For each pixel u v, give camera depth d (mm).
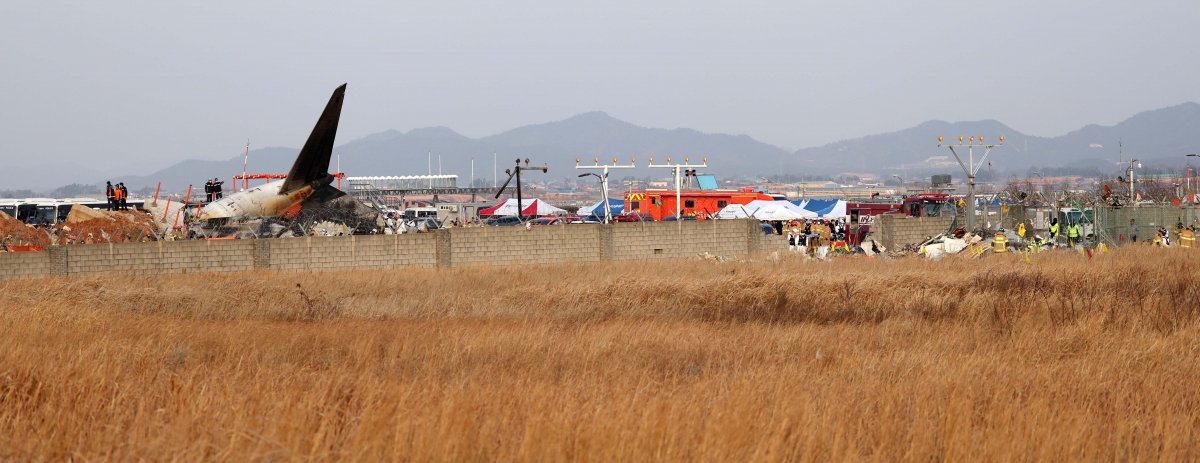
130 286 69312
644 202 156125
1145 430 26453
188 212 117688
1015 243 106500
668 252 105438
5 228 106375
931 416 26500
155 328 47875
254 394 26750
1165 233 108750
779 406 26188
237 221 109125
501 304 62000
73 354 33156
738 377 31141
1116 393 30344
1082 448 24266
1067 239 113688
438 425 22828
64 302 60094
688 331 48031
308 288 70625
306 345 43562
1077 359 36969
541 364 37969
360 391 28062
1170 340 39688
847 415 26781
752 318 56719
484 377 34031
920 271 72938
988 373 33406
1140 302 52625
